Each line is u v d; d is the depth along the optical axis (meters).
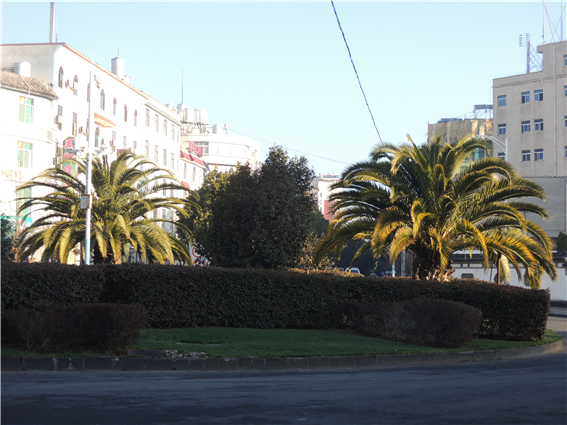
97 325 11.93
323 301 18.08
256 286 17.45
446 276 19.86
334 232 20.80
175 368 11.34
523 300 17.83
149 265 16.53
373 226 20.42
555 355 15.58
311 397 8.30
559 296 43.25
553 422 6.95
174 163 68.75
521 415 7.31
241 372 11.24
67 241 26.55
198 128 110.38
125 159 30.47
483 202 19.88
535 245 20.05
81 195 26.50
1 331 12.25
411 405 7.84
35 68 43.50
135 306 12.33
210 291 16.98
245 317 17.30
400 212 19.20
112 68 59.16
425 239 19.95
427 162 19.73
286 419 6.84
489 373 11.40
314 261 21.36
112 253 29.19
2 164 37.75
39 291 13.70
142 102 59.47
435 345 15.30
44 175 28.09
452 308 15.20
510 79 73.19
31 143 39.78
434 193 19.59
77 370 10.88
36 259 38.50
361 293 18.50
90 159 28.69
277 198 21.83
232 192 22.44
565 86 69.56
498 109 73.81
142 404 7.50
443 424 6.75
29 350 11.72
